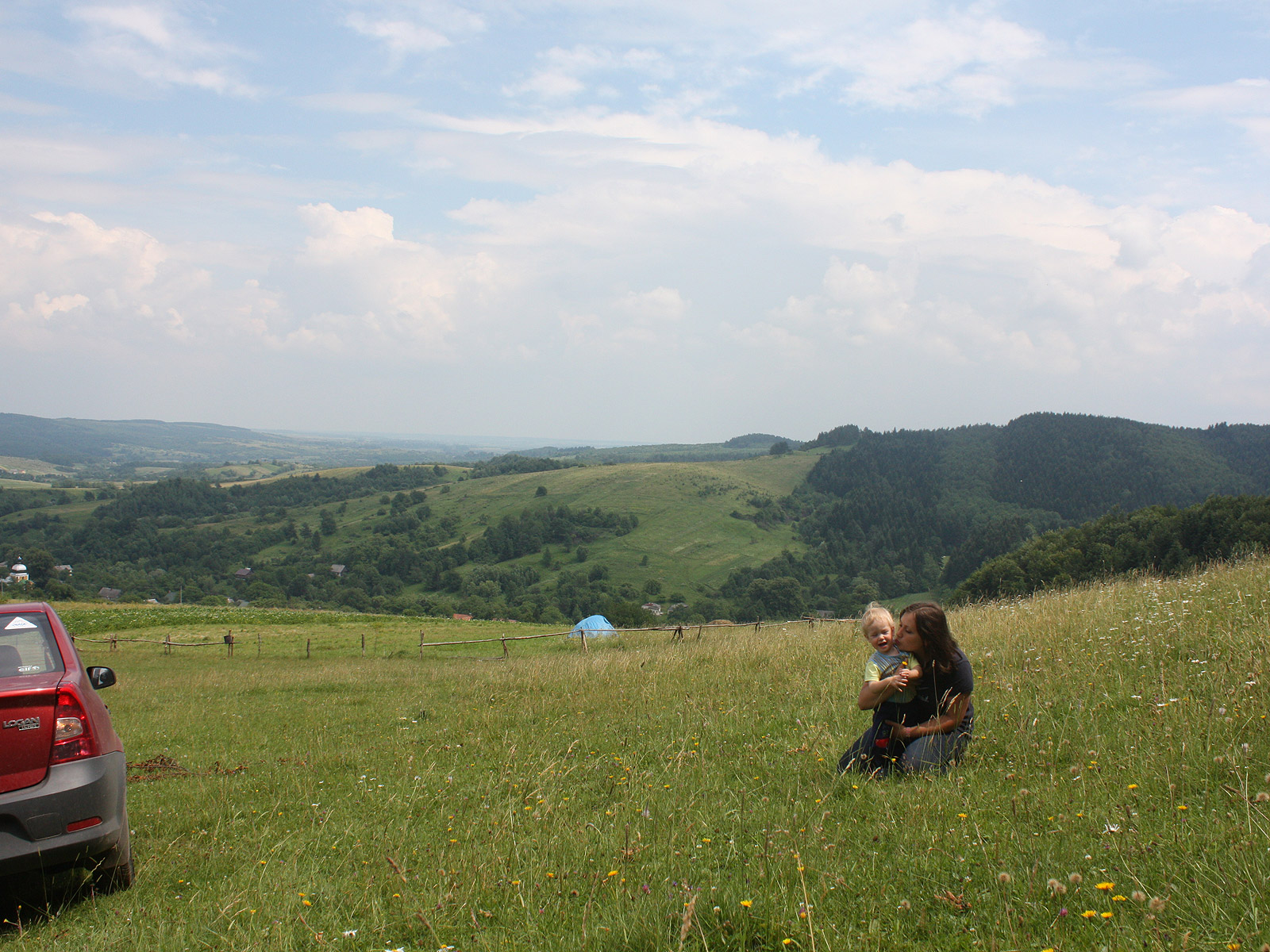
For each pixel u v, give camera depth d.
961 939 2.93
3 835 4.18
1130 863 3.32
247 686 20.14
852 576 147.75
